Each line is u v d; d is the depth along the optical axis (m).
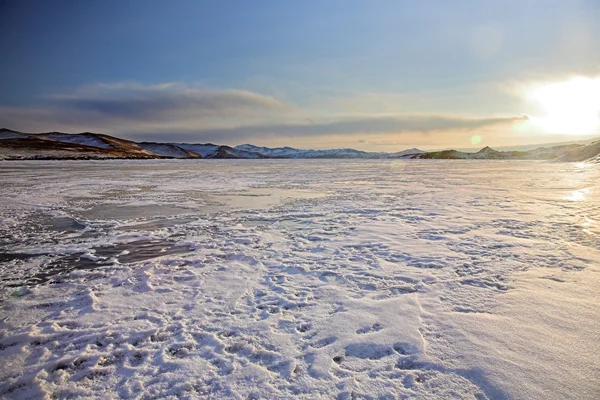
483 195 12.94
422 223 8.23
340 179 22.47
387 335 3.30
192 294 4.44
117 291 4.59
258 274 5.12
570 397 2.39
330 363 2.92
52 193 15.46
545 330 3.23
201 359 3.05
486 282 4.47
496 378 2.61
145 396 2.62
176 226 8.55
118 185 19.11
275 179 23.03
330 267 5.33
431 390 2.55
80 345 3.32
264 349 3.17
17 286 4.82
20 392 2.71
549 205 10.25
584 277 4.51
